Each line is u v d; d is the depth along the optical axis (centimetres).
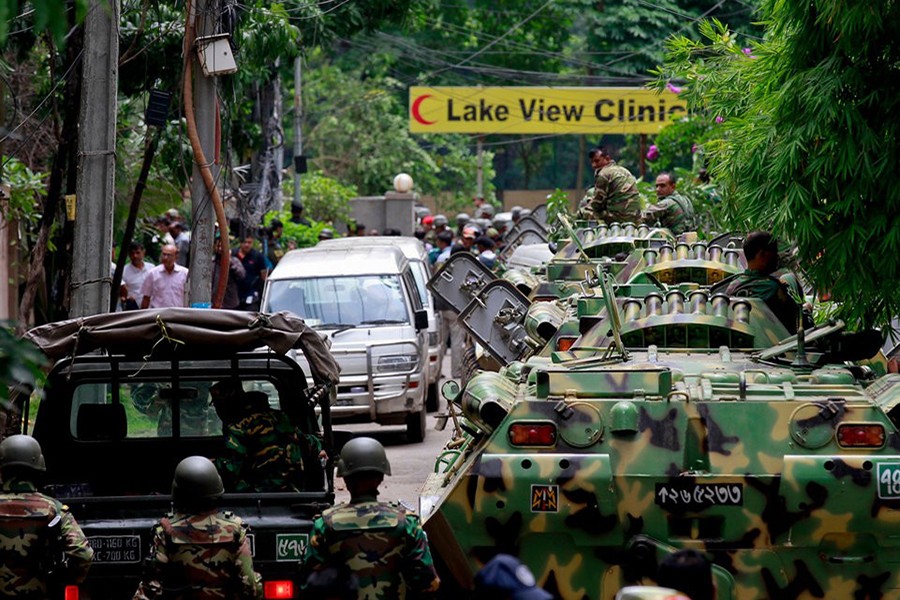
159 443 3062
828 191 3067
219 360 3011
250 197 9019
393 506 2297
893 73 3028
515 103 14450
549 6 16125
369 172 15825
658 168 7956
